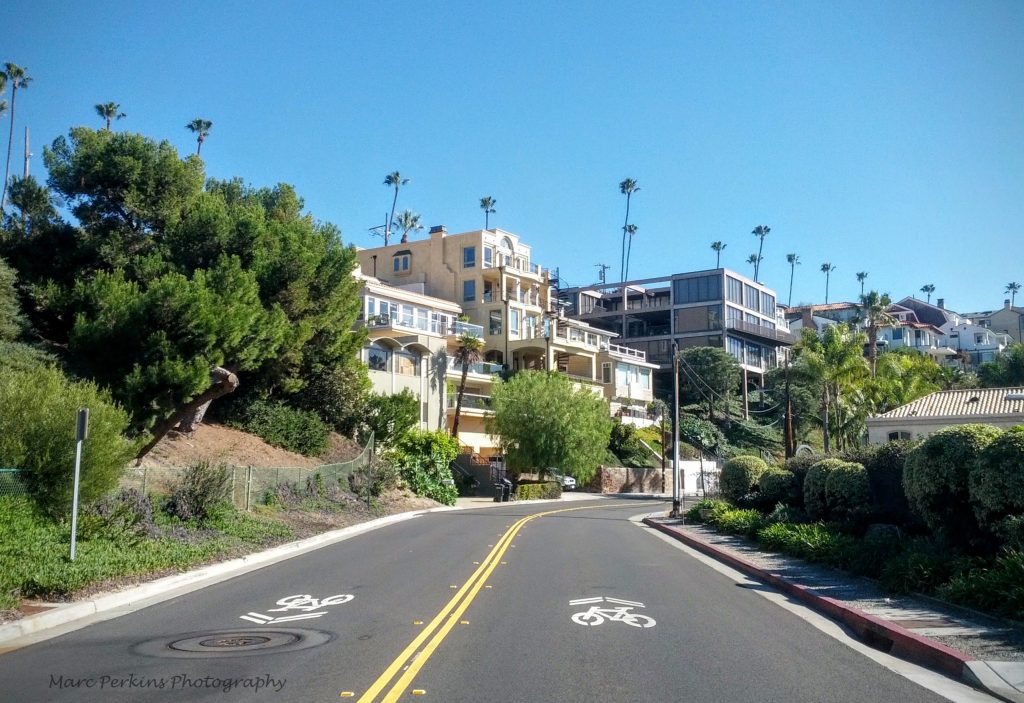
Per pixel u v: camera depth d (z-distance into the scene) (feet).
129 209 94.68
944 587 39.04
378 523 94.53
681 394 286.66
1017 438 41.22
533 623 34.99
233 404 113.91
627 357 265.75
